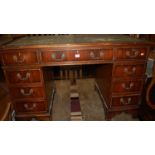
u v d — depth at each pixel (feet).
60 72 8.93
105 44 4.46
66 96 7.53
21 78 4.83
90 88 8.22
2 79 6.18
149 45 4.67
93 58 4.63
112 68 4.89
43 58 4.56
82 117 6.00
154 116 5.18
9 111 3.04
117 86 5.20
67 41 4.88
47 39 5.60
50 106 5.97
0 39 6.01
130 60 4.83
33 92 5.11
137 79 5.17
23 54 4.47
